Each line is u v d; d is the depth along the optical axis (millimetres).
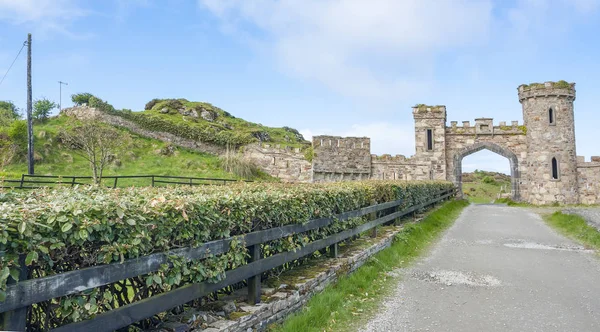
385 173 37656
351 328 5188
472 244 11453
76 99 50469
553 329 5141
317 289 6125
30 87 23453
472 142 34312
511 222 17125
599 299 6363
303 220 6211
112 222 3160
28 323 3115
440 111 34750
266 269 5176
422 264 8891
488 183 56344
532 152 31531
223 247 4426
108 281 3154
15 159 28766
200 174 33281
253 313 4602
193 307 4703
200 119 54125
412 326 5270
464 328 5195
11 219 2537
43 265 2885
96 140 28312
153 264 3559
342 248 8508
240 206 4703
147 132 38750
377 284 7215
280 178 37719
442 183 24984
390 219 11594
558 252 10250
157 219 3586
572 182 30188
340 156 37281
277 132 67188
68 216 2865
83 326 2986
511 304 6145
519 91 32906
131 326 3982
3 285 2441
